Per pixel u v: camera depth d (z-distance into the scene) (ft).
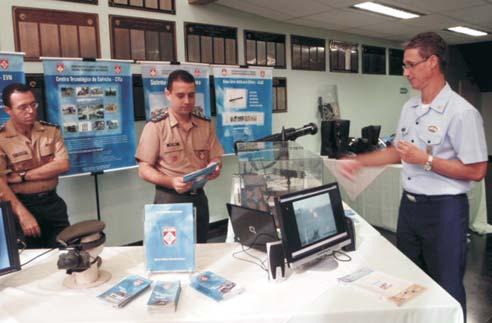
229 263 4.94
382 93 20.17
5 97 6.78
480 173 5.05
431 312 3.73
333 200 4.94
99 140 9.74
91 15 10.22
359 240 5.52
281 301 3.94
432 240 5.39
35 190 7.15
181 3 11.94
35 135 7.19
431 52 5.04
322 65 16.76
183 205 4.78
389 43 20.18
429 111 5.33
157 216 4.74
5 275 4.60
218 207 13.64
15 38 9.16
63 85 9.09
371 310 3.72
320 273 4.54
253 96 12.99
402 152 5.27
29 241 7.03
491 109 27.78
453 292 5.32
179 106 6.61
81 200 10.46
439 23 16.35
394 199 11.82
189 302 3.97
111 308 3.88
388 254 5.04
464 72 26.16
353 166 6.93
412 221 5.60
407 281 4.24
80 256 4.20
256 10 13.32
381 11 14.02
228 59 13.30
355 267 4.67
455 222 5.21
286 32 15.19
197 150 7.19
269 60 14.61
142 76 10.46
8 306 3.98
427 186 5.34
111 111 9.89
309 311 3.73
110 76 9.79
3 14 8.98
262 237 5.07
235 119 12.60
